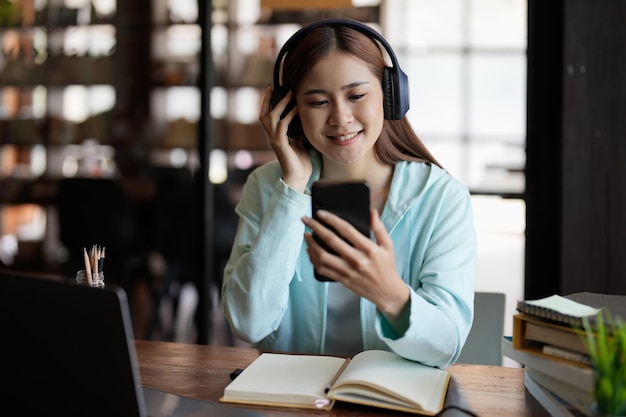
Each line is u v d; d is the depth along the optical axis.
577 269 2.85
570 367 1.13
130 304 3.48
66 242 3.57
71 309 1.04
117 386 1.04
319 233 1.20
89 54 3.52
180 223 3.43
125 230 3.49
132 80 3.47
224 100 3.36
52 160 3.58
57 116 3.58
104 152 3.52
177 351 1.58
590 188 2.82
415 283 1.55
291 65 1.47
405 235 1.56
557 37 2.97
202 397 1.31
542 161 3.02
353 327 1.58
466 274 1.50
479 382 1.37
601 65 2.78
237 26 3.32
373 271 1.20
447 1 3.07
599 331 1.06
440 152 3.12
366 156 1.60
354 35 1.44
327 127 1.46
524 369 1.42
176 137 3.42
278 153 1.51
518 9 3.01
